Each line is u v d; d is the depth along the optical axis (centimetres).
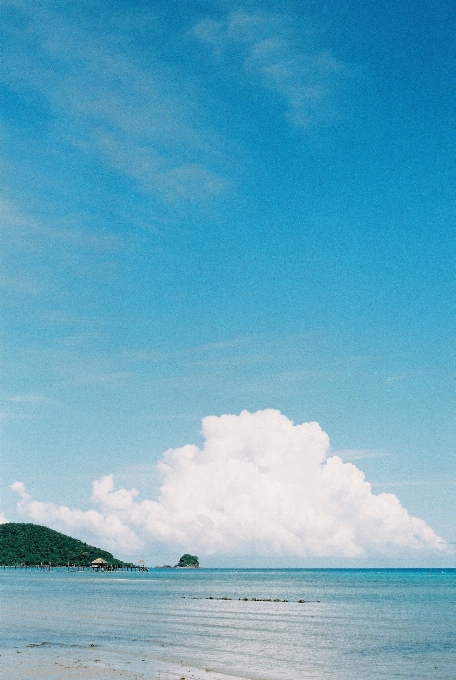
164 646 4419
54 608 7675
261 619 6619
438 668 3791
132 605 8400
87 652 4006
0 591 11744
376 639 5088
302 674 3538
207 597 10625
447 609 8325
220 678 3278
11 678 3114
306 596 11612
